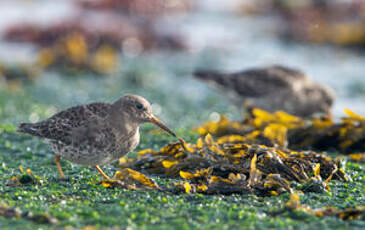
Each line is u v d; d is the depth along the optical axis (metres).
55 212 6.66
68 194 7.75
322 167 8.91
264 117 12.17
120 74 23.30
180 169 8.73
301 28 31.45
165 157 9.19
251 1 38.22
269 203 7.38
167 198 7.53
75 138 8.41
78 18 32.34
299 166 8.59
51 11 35.16
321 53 27.95
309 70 24.48
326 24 32.03
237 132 11.80
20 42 28.70
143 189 7.95
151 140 11.65
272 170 8.41
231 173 8.09
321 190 8.01
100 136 8.41
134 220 6.54
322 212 6.86
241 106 16.11
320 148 11.66
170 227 6.31
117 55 27.20
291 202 7.03
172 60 26.88
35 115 16.62
